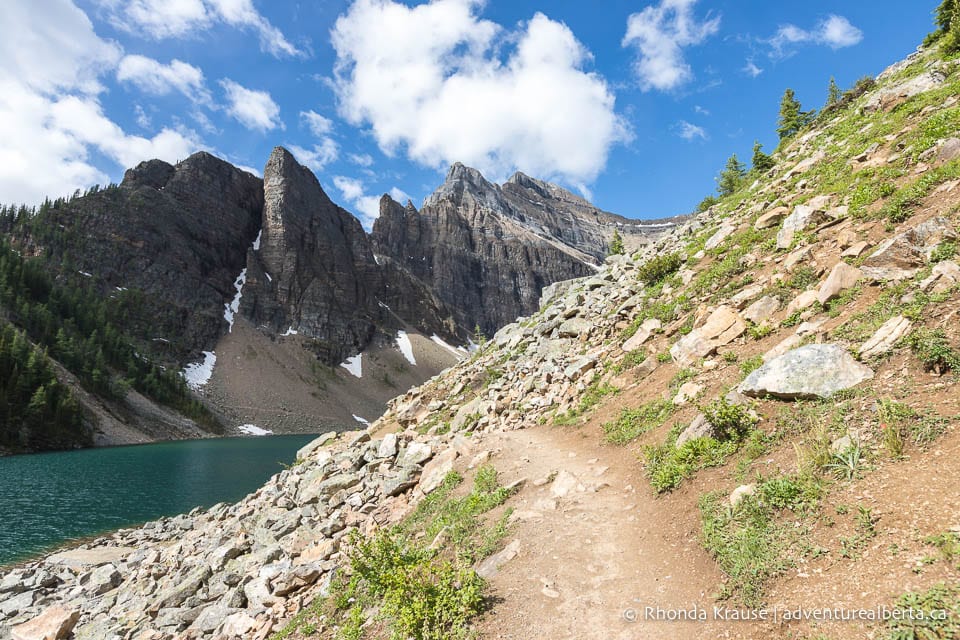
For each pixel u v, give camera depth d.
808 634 5.77
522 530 11.47
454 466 18.12
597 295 34.16
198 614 15.64
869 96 35.38
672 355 18.50
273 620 12.93
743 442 10.73
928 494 6.62
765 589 6.85
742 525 8.29
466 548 11.62
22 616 19.95
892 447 7.69
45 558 29.86
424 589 9.15
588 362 23.50
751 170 48.62
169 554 24.41
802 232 19.34
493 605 8.74
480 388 31.64
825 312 13.47
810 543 7.11
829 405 9.75
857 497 7.32
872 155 21.98
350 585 11.96
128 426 107.75
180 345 165.00
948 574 5.41
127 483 55.28
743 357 14.86
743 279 19.88
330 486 21.42
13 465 64.19
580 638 7.32
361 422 176.00
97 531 35.91
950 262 10.74
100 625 17.45
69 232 169.50
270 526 20.39
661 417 15.02
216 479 60.19
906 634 5.06
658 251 36.19
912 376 9.01
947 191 14.23
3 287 123.56
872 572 6.05
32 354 95.69
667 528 9.75
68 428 91.00
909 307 10.45
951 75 26.39
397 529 15.29
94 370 111.69
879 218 16.02
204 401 146.12
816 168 26.95
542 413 22.86
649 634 7.02
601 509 11.68
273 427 149.50
